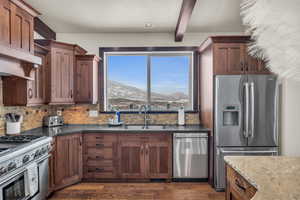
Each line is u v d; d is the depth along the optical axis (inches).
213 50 123.0
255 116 120.5
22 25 93.0
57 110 156.2
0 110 106.3
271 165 60.8
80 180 132.3
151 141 132.3
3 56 80.0
